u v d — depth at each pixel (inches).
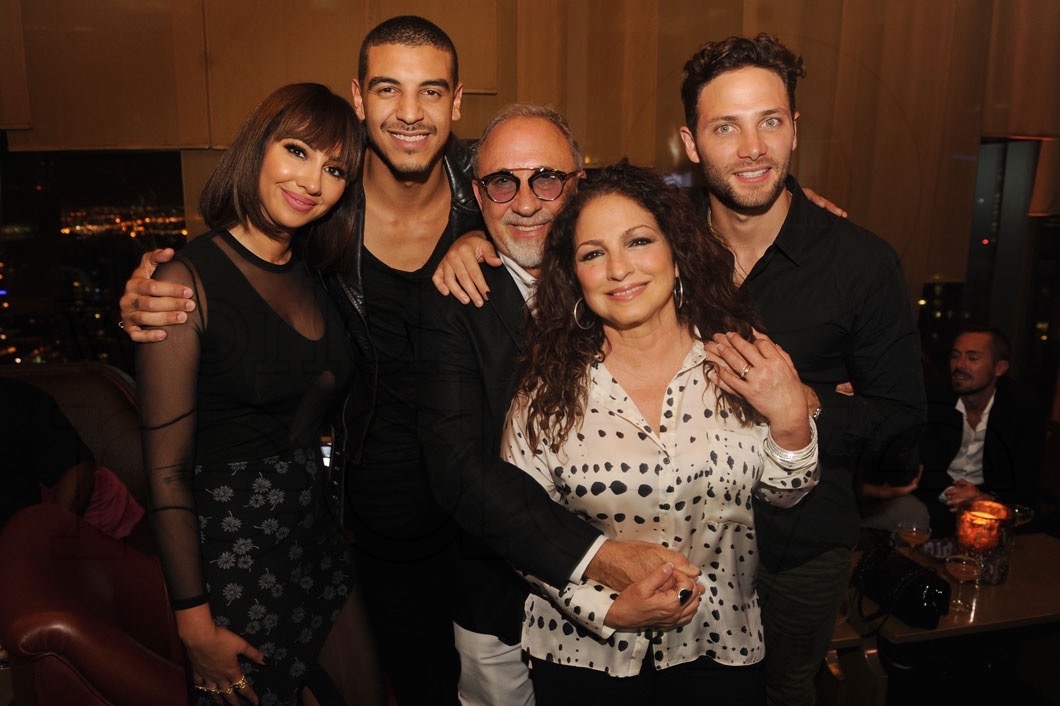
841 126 110.4
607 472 46.3
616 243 45.3
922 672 82.9
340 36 101.7
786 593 61.4
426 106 63.6
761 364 46.1
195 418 50.2
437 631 79.5
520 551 47.8
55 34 97.1
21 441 68.2
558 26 107.7
